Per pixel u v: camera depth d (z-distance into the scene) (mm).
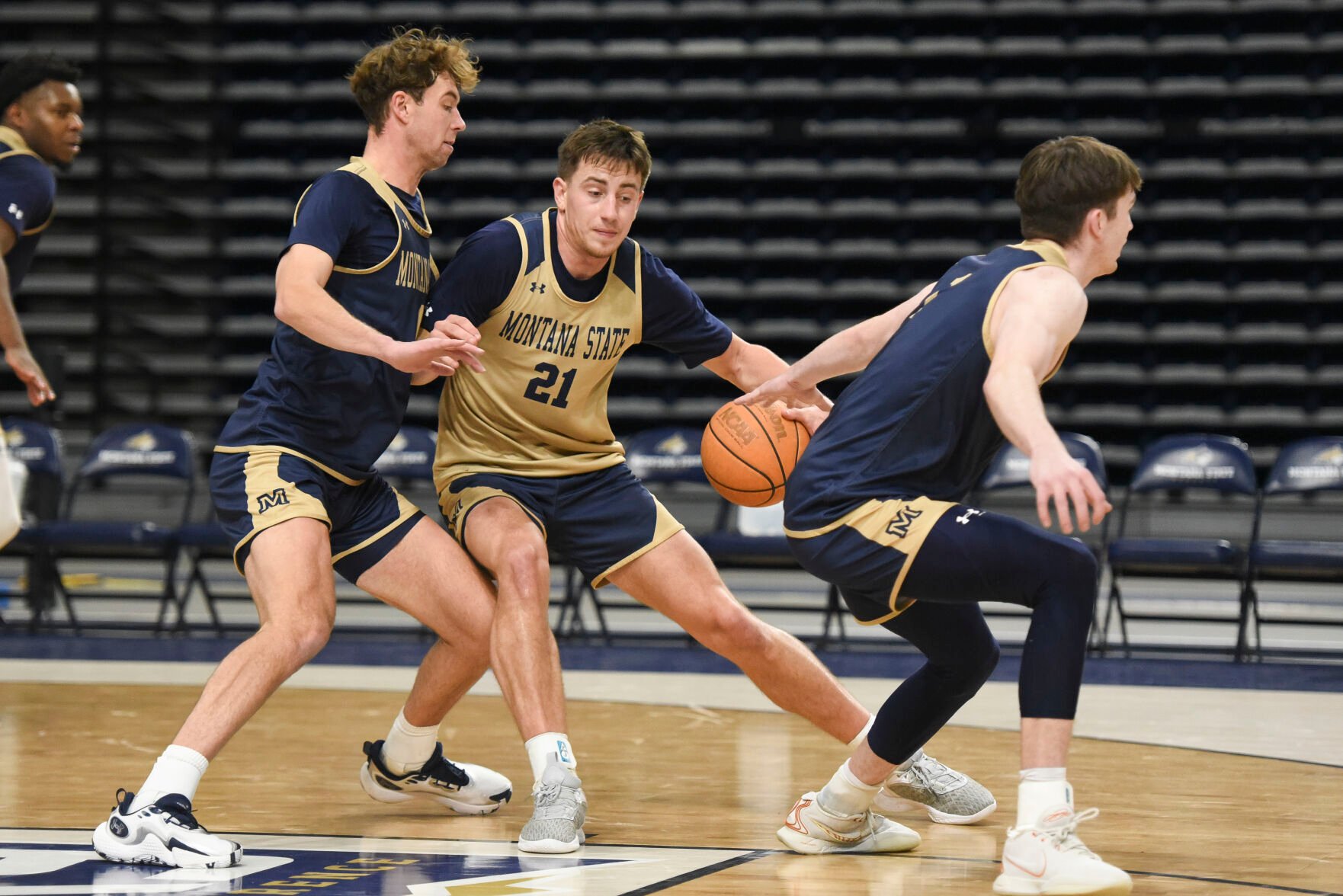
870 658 13555
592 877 5184
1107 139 26172
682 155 27156
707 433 6828
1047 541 5051
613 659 13578
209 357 26531
